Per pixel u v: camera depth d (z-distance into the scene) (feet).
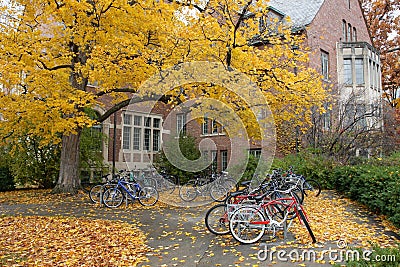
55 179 61.72
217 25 33.50
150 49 38.68
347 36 88.74
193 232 26.66
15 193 55.01
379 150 58.75
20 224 30.25
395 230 25.98
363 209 34.32
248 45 37.83
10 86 39.27
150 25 36.58
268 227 23.26
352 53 80.94
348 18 89.86
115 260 20.27
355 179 38.88
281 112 41.19
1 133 47.52
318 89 38.14
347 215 31.60
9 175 61.11
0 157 58.95
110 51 34.88
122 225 29.55
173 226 29.07
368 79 79.71
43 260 20.52
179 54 35.65
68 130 37.06
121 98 51.60
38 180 60.39
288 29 38.24
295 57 37.83
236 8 34.17
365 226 27.25
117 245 23.38
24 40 35.94
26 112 37.17
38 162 59.62
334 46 81.61
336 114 58.95
